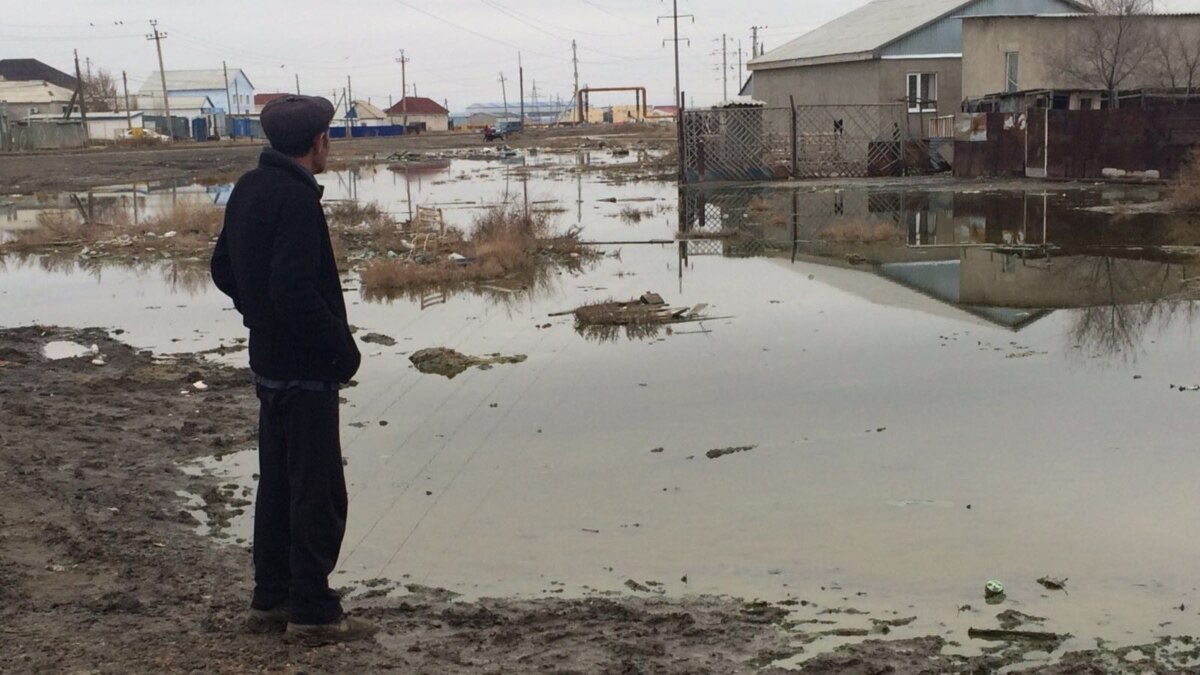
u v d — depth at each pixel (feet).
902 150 126.31
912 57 138.10
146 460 26.45
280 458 15.29
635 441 27.91
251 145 269.44
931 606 17.87
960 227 72.13
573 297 49.55
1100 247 60.18
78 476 24.62
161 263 65.26
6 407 30.78
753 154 126.00
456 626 17.07
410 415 30.66
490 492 24.34
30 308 50.11
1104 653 15.92
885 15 158.71
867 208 87.30
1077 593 18.29
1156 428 27.63
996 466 25.18
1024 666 15.49
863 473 25.00
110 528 21.17
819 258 60.44
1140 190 92.02
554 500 23.75
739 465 25.84
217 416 30.48
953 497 23.27
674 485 24.58
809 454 26.53
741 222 80.48
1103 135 100.58
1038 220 73.87
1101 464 25.05
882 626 17.11
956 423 28.68
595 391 32.86
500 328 42.65
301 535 15.14
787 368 35.06
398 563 20.34
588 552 20.74
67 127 260.42
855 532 21.43
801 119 153.79
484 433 28.86
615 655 15.85
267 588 15.79
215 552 20.36
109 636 15.34
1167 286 47.52
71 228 79.77
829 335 39.75
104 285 57.06
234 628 16.01
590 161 183.62
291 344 14.65
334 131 407.85
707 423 29.32
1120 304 43.83
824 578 19.22
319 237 14.44
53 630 15.49
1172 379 32.30
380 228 76.69
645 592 18.79
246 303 14.66
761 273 55.21
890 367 34.83
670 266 58.70
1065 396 30.86
